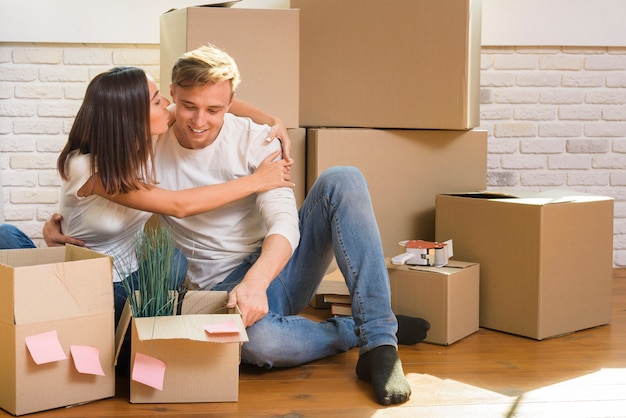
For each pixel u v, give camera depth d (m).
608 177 3.87
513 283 2.62
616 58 3.82
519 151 3.83
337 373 2.15
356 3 3.07
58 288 1.77
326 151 3.02
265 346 2.06
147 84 1.98
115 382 2.02
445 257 2.63
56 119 3.68
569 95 3.82
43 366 1.77
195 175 2.15
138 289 2.00
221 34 2.91
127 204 2.01
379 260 2.08
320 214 2.14
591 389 2.06
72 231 2.10
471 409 1.90
